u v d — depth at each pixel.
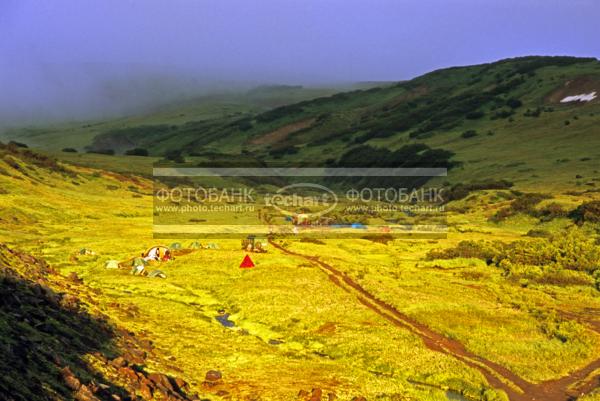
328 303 36.97
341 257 59.38
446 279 48.84
